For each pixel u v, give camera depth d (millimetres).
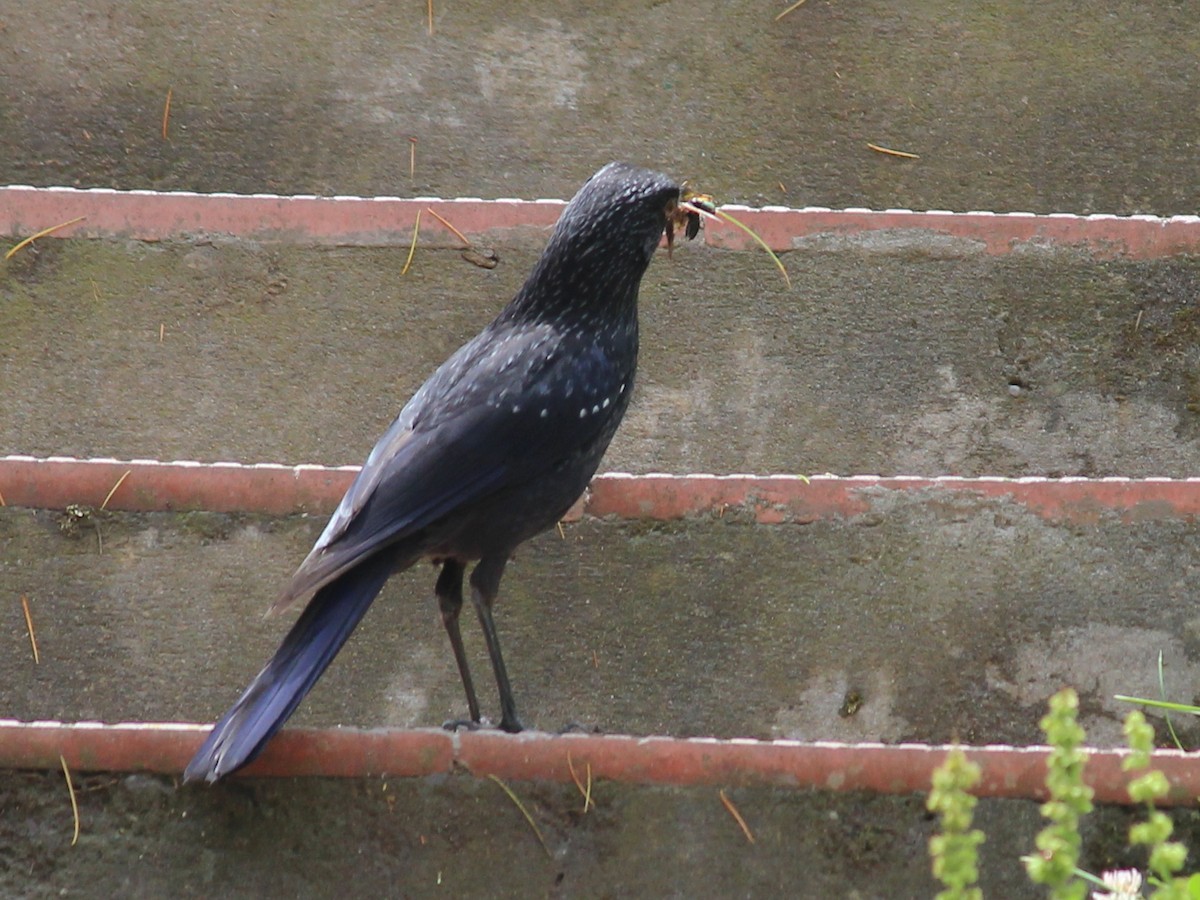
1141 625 8469
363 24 12141
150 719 8094
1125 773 6941
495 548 7969
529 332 8125
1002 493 8719
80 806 6887
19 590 8367
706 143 11773
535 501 7957
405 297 10133
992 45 12242
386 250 10227
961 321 10141
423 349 9977
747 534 8680
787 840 6930
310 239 10203
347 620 7340
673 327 10086
